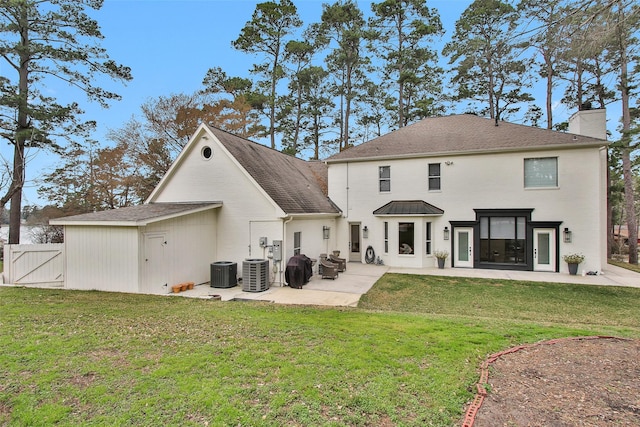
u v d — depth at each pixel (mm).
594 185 13680
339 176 18000
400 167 16859
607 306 9297
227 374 4242
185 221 11258
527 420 3320
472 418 3332
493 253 15273
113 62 18750
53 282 11781
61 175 22734
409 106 29156
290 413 3408
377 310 8219
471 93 25719
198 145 13000
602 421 3305
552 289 11188
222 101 25469
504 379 4184
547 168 14422
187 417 3350
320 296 10078
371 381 4066
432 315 7602
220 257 12664
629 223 19281
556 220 14180
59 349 5051
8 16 16297
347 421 3285
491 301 9828
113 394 3771
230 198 12508
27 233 23578
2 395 3775
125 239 9672
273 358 4738
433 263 16078
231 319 6793
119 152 23031
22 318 6758
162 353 4930
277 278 11766
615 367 4527
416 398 3699
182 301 8633
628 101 19016
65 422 3297
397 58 27406
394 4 26734
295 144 31203
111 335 5723
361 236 17484
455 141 16578
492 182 15188
